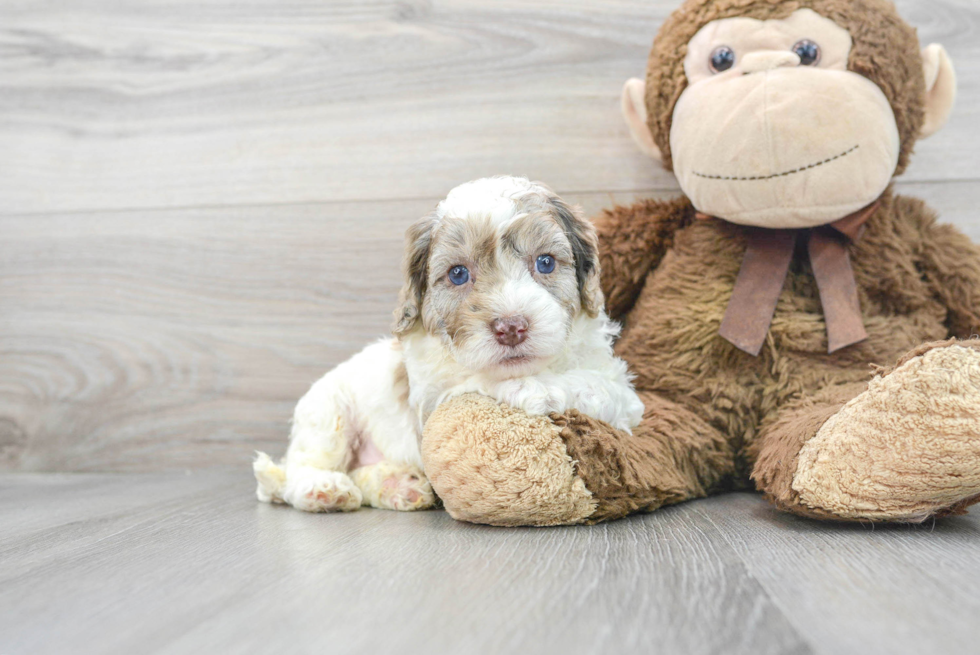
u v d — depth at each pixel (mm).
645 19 738
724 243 645
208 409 788
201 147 789
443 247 549
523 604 409
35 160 806
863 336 606
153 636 391
